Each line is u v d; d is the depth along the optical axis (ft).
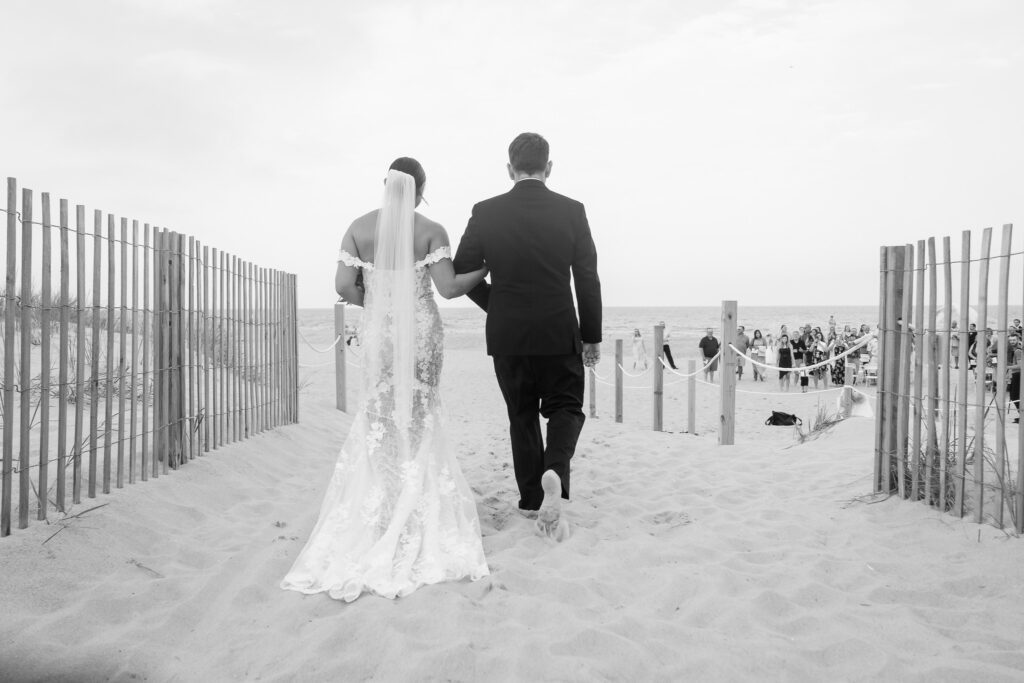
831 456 20.99
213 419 19.53
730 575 11.50
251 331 22.68
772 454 22.34
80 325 13.29
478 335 180.96
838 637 9.46
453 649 8.59
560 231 13.53
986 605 10.46
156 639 9.26
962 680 8.36
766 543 13.46
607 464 21.30
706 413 47.29
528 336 13.38
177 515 14.24
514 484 18.16
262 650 8.93
